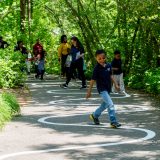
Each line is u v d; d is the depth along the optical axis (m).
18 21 39.81
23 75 23.84
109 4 29.47
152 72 23.75
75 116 14.96
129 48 27.88
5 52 24.06
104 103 13.28
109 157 9.43
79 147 10.33
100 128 12.80
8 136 11.49
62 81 28.95
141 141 11.04
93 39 29.84
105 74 13.24
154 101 19.27
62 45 30.36
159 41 25.55
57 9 37.19
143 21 24.75
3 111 13.25
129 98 20.28
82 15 29.80
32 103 18.09
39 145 10.49
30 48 38.56
